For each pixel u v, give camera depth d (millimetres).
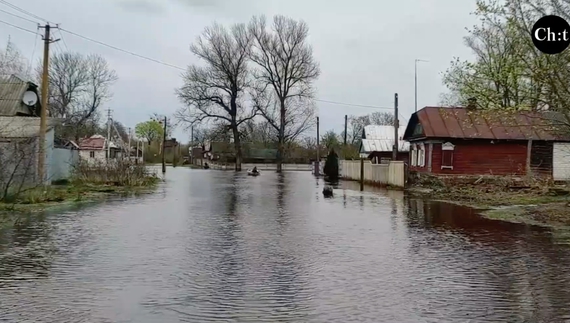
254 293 7074
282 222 14711
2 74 35156
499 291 7258
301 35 63281
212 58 61688
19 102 30453
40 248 10242
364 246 10828
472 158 32094
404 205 20484
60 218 15141
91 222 14305
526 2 15328
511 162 32125
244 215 16406
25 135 24969
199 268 8586
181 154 108750
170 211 17453
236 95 63000
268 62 63469
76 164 30188
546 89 15984
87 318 5918
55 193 21312
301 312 6242
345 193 27375
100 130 95000
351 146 67125
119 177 30172
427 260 9406
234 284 7562
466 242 11461
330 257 9609
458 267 8820
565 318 6074
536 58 15312
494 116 18656
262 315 6121
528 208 18797
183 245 10742
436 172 32125
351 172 43781
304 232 12773
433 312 6266
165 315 6070
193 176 48656
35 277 7848
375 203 21328
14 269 8383
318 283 7660
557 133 18844
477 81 19297
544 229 13648
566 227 14031
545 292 7219
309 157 80688
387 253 10062
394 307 6461
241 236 12031
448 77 31328
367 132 53531
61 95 62812
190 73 61250
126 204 19891
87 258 9297
